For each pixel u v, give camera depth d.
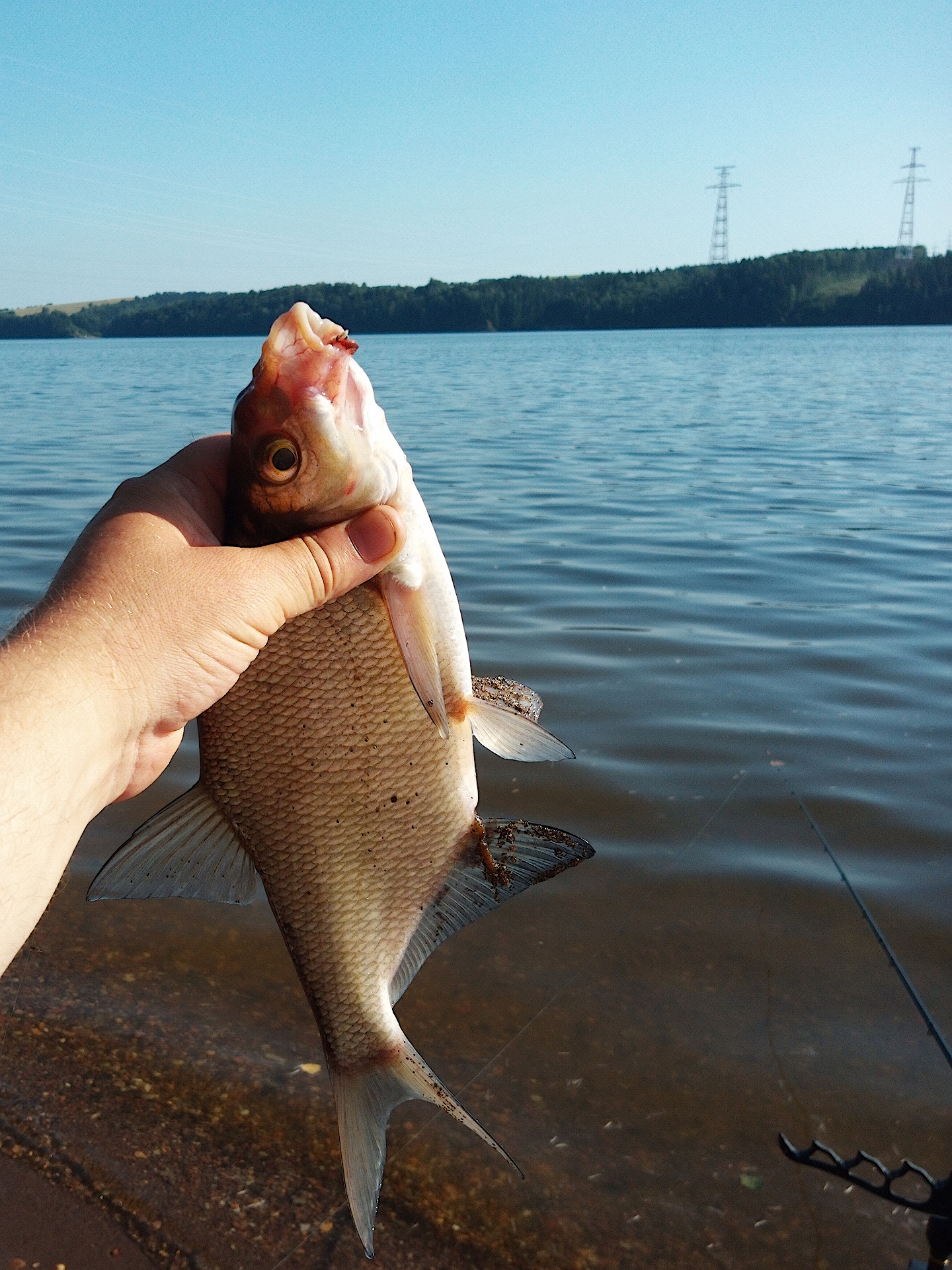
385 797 0.42
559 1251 0.56
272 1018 0.73
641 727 1.18
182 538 0.35
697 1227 0.57
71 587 0.32
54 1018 0.71
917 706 1.24
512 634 1.52
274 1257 0.55
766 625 1.57
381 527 0.39
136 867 0.39
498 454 3.63
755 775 1.06
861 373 9.05
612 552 2.07
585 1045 0.69
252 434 0.40
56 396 6.52
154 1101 0.65
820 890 0.87
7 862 0.26
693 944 0.80
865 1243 0.56
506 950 0.79
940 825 0.96
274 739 0.40
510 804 1.01
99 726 0.29
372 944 0.42
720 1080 0.67
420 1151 0.62
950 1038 0.70
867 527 2.32
